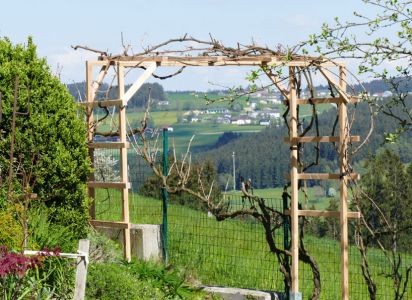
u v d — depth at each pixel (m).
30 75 11.43
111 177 15.28
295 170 12.27
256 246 15.72
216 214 13.00
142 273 11.55
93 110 12.77
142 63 12.41
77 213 11.65
